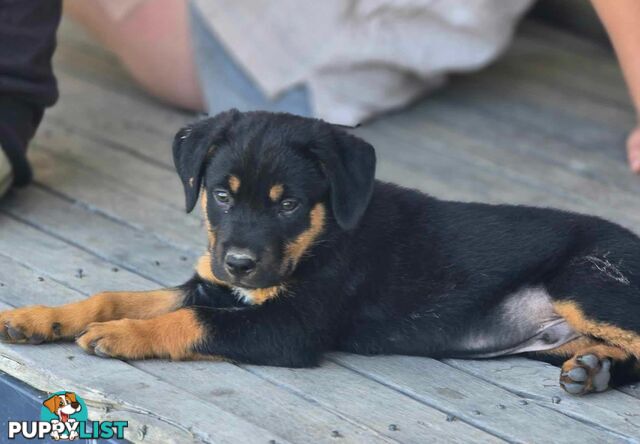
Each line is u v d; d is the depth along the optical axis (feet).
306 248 17.94
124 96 31.81
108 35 30.63
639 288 17.90
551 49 36.76
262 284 17.44
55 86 24.53
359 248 18.44
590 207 25.55
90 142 28.07
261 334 17.70
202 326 17.67
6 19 23.15
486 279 18.71
